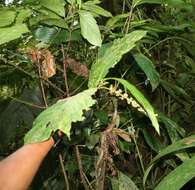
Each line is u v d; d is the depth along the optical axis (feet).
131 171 3.94
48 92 3.06
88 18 2.21
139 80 4.00
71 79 3.10
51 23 2.37
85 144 3.05
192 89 4.55
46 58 2.47
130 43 2.02
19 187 2.06
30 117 3.64
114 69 3.16
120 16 2.69
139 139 4.00
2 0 3.04
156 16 4.31
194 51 4.03
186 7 2.81
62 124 1.77
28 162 2.09
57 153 3.58
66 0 2.41
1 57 2.73
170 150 2.09
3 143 3.80
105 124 2.99
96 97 2.97
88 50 3.11
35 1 2.27
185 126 4.55
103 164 2.56
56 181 4.03
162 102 4.27
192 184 2.94
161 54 4.43
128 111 3.42
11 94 3.97
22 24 2.10
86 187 2.95
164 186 1.82
